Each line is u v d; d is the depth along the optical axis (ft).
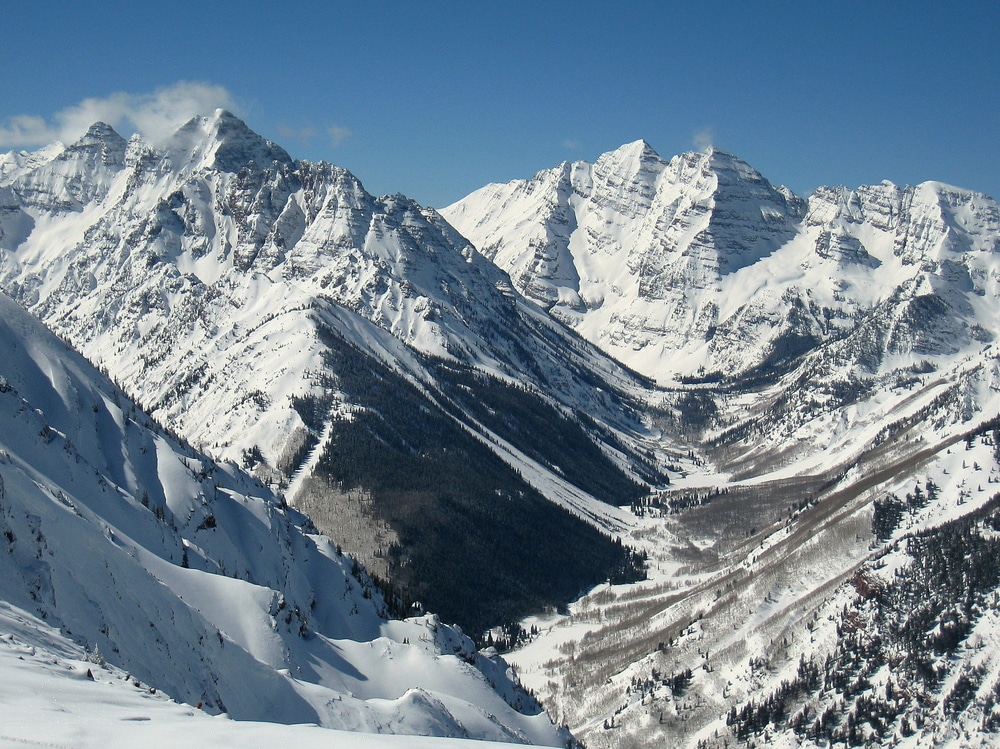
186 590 495.41
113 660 343.05
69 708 218.59
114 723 211.20
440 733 458.91
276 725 235.20
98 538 431.02
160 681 361.92
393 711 456.86
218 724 224.53
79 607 360.89
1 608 305.32
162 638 392.27
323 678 503.20
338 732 230.68
